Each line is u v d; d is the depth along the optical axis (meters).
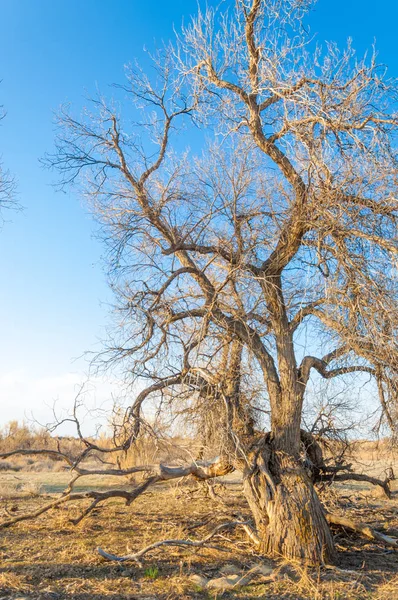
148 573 10.37
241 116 12.52
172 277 12.24
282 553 11.48
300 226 12.07
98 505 17.86
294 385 12.55
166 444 12.59
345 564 11.57
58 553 11.80
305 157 11.71
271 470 12.38
